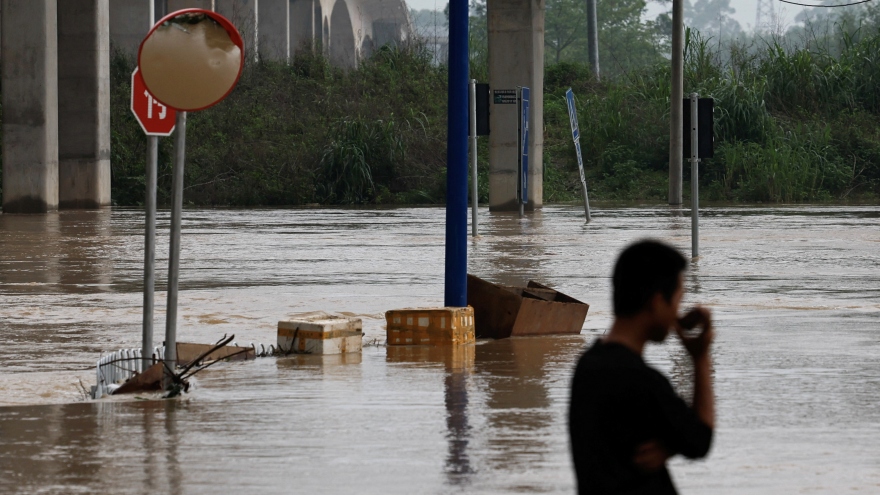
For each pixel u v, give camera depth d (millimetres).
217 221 46500
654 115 71375
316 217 49562
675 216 48531
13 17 50688
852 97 73688
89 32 56406
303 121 71375
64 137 56688
